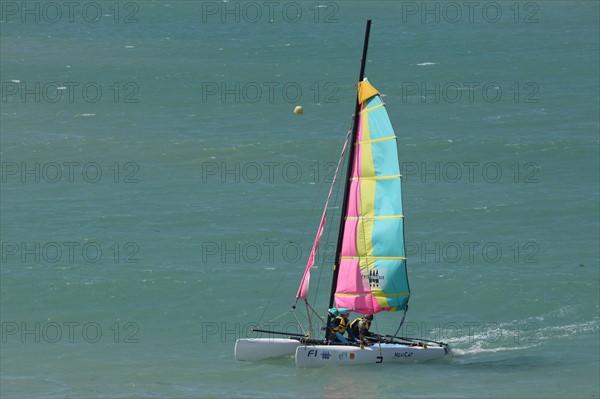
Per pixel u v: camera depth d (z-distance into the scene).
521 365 143.62
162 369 145.88
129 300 181.25
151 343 160.38
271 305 178.62
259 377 139.25
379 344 143.62
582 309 173.75
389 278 140.62
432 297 181.00
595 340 157.62
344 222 143.62
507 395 129.12
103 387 137.38
